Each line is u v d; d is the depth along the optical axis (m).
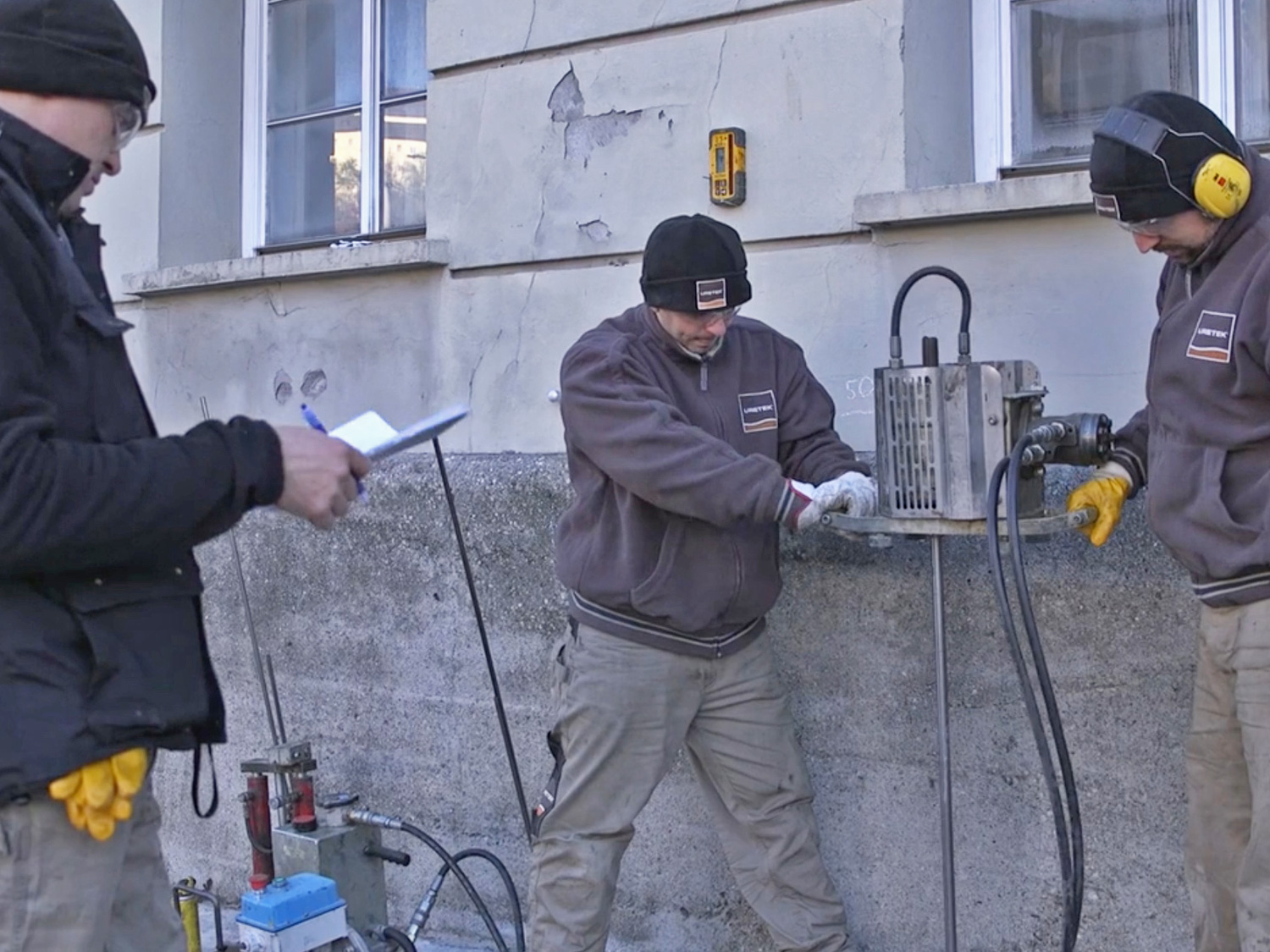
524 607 3.61
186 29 4.59
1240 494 2.30
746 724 2.96
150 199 4.56
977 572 3.01
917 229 3.12
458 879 3.61
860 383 3.21
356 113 4.43
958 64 3.30
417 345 3.92
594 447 2.77
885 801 3.14
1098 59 3.19
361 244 4.33
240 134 4.72
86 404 1.79
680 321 2.79
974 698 3.03
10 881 1.75
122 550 1.70
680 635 2.88
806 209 3.25
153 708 1.81
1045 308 2.98
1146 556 2.83
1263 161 2.35
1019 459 2.38
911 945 3.13
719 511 2.65
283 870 3.43
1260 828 2.26
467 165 3.80
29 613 1.74
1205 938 2.54
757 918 3.32
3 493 1.58
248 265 4.17
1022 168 3.25
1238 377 2.26
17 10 1.74
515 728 3.64
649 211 3.49
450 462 3.76
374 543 3.87
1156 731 2.84
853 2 3.18
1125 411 2.91
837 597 3.17
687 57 3.42
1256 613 2.29
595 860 2.92
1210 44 3.05
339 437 2.04
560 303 3.65
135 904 2.00
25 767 1.71
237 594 4.16
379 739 3.89
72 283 1.78
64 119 1.78
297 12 4.60
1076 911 2.44
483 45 3.76
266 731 4.12
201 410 4.42
